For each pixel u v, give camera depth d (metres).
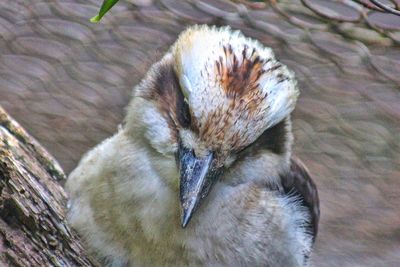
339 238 17.53
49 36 17.67
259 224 10.98
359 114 17.47
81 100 17.19
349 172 17.58
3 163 10.63
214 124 10.24
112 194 10.82
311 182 12.84
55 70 17.36
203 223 10.77
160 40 16.88
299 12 16.80
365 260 17.33
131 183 10.74
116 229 10.86
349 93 17.33
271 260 11.15
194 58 10.43
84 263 10.79
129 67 16.75
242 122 10.30
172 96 10.62
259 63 10.52
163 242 10.81
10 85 17.45
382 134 17.53
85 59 17.31
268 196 11.10
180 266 10.92
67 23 17.69
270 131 10.89
